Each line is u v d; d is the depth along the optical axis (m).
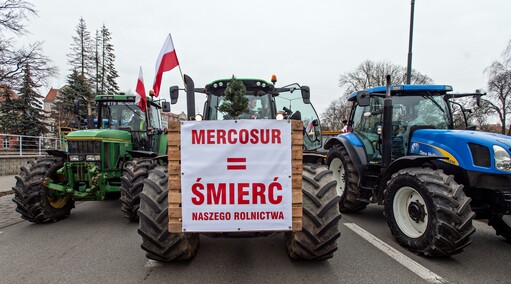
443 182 3.43
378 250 3.83
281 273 3.17
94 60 41.00
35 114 29.98
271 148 2.82
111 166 5.52
